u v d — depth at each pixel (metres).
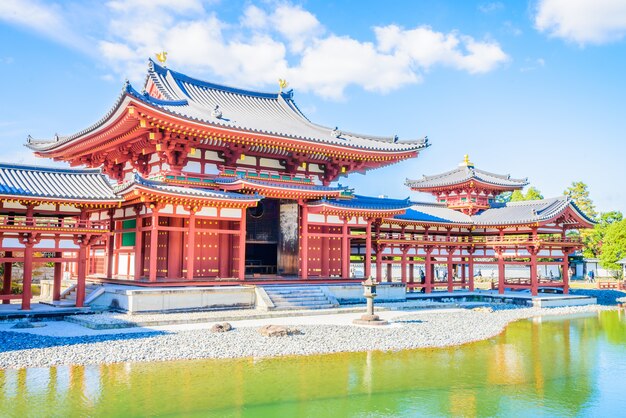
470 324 35.50
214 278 38.25
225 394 18.97
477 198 58.94
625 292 61.94
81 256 33.84
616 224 75.38
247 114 47.72
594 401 19.17
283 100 55.59
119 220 39.88
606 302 55.59
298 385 20.27
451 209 59.38
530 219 51.44
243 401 18.31
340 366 23.16
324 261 45.69
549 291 59.81
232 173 41.41
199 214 37.03
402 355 25.61
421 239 53.47
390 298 46.66
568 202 53.22
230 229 40.47
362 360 24.31
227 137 39.00
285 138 41.19
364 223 46.44
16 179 32.91
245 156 43.69
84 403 17.64
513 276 85.00
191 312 33.94
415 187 61.34
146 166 42.19
